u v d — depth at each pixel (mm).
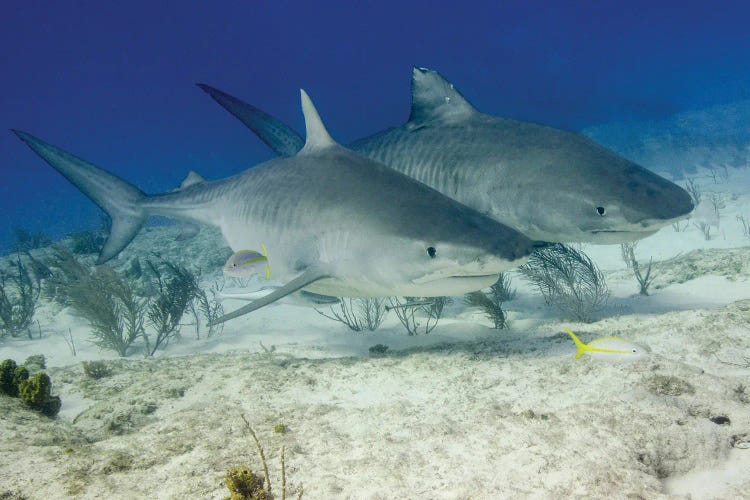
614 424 3734
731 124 39406
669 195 5891
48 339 10648
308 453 3650
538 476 3221
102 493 3172
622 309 8305
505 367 5309
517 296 10320
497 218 6660
